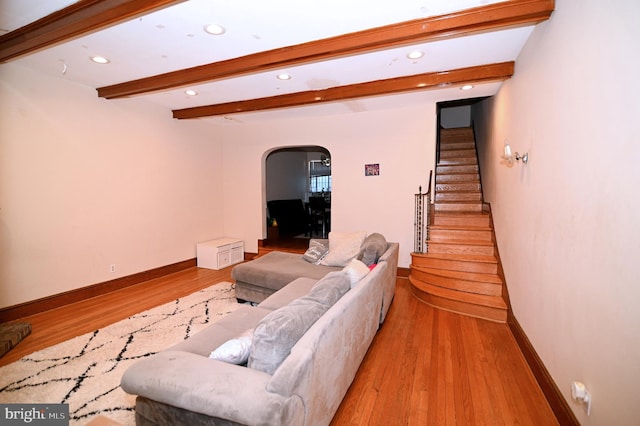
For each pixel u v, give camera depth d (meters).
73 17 2.15
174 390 1.25
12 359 2.44
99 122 3.93
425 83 3.34
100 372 2.26
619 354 1.30
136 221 4.45
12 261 3.16
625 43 1.27
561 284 1.89
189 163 5.37
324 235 7.70
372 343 2.76
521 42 2.63
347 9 2.12
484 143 5.24
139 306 3.58
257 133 5.86
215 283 4.51
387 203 4.95
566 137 1.84
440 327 3.09
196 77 3.17
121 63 3.07
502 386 2.16
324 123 5.30
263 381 1.25
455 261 3.93
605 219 1.42
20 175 3.20
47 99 3.40
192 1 2.01
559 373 1.89
